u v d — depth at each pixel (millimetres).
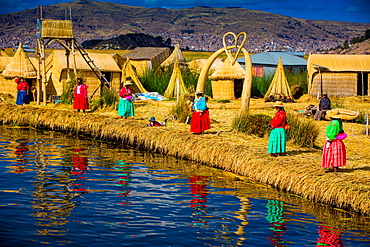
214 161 15172
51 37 26141
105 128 19391
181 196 12117
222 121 21219
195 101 17391
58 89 28125
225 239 9453
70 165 15031
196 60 52750
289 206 11477
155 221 10281
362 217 10805
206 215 10781
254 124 18219
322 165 12508
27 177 13359
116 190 12461
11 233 9211
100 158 16156
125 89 20422
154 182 13336
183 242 9211
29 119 22094
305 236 9711
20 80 25422
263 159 13812
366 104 29547
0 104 23766
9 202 11070
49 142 18688
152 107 26016
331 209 11289
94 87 29203
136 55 54531
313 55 34031
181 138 16562
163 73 37906
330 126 12188
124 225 9961
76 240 9047
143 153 17125
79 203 11258
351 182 11438
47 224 9797
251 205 11531
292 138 16766
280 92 31547
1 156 15891
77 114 21266
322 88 33500
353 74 33031
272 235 9727
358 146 16312
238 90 34062
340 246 9242
